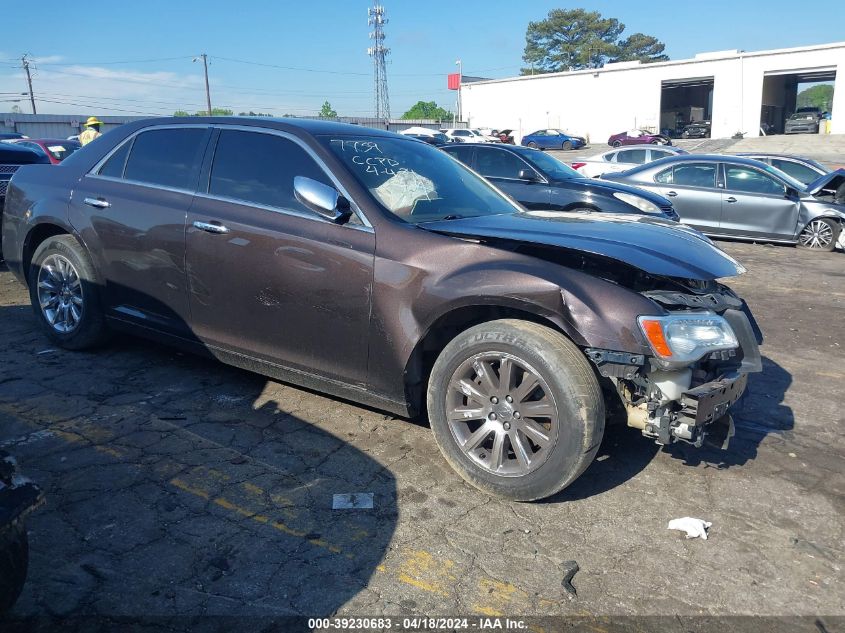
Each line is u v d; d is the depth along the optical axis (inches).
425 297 134.9
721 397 126.3
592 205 375.9
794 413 182.5
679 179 497.7
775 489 142.1
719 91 2038.6
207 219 163.0
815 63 1883.6
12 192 206.2
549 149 1975.9
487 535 121.3
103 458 141.5
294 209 153.8
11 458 87.0
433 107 4084.6
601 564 115.0
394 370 141.3
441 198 162.4
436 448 152.4
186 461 142.0
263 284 154.9
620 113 2246.6
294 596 103.7
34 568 106.7
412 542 118.4
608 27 3686.0
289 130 162.1
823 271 386.3
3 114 1560.0
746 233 476.4
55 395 170.7
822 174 559.8
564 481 124.3
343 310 144.6
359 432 158.6
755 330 147.7
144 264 176.4
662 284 139.5
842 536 126.2
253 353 162.4
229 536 117.6
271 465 142.2
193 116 181.0
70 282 195.2
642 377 124.6
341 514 125.7
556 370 121.6
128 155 186.7
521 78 2431.1
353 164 154.9
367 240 142.9
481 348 129.9
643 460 152.4
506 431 129.9
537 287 124.9
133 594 102.3
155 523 120.2
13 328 222.5
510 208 175.8
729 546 121.7
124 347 206.7
